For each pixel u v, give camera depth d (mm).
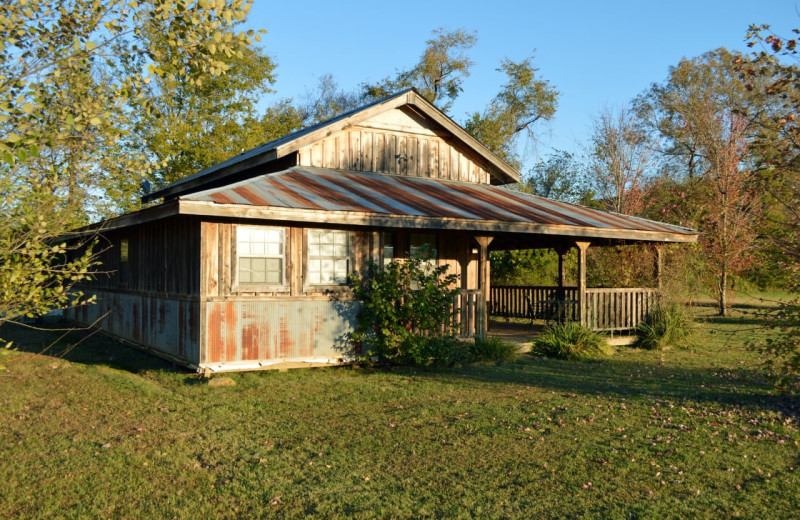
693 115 27234
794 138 7793
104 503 5027
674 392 9453
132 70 7824
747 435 7039
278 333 10875
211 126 29266
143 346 13219
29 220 7414
